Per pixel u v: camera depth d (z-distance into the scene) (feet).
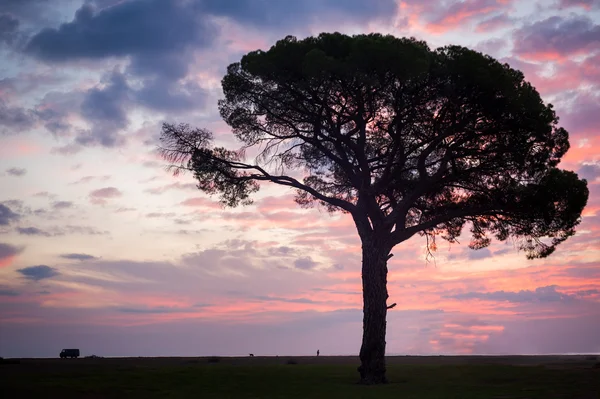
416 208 118.21
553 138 104.99
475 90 99.81
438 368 126.82
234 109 110.73
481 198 109.29
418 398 83.82
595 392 87.51
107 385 94.68
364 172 107.34
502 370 119.75
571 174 105.81
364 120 105.70
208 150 112.47
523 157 103.91
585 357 186.50
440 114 103.65
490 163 106.11
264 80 104.37
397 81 100.17
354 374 115.24
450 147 104.63
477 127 103.14
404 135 105.70
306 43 102.06
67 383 93.97
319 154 115.55
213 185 114.93
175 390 93.71
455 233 122.21
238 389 96.22
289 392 92.99
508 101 98.89
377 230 106.11
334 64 95.09
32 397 81.15
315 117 105.09
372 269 104.83
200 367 124.88
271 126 111.75
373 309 103.65
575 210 105.09
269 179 111.86
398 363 155.53
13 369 116.57
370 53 93.91
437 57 100.89
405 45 95.25
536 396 84.99
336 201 110.42
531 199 104.53
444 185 109.09
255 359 186.60
